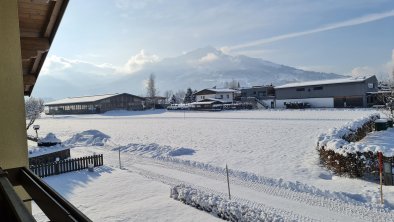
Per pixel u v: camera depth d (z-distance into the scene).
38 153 20.31
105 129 44.56
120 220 9.84
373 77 64.06
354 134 21.25
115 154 24.05
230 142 26.77
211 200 10.16
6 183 2.11
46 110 118.94
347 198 11.11
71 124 58.44
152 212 10.38
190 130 37.47
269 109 69.69
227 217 9.40
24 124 3.40
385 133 25.56
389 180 12.36
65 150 22.23
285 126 35.50
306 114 50.66
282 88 74.62
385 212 9.78
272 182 13.75
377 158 13.10
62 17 4.62
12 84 3.34
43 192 2.00
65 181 15.73
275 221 8.38
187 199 11.01
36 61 5.94
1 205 1.98
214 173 16.06
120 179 15.65
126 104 97.19
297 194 11.91
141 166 18.98
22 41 4.78
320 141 17.23
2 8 3.29
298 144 23.73
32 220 1.48
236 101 87.75
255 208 9.37
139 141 30.97
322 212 9.95
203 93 96.88
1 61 3.29
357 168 13.66
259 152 21.56
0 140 3.27
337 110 55.94
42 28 4.85
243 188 13.09
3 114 3.29
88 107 93.81
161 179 15.49
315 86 68.81
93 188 14.14
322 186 12.92
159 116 64.88
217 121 46.91
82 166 18.53
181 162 19.38
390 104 32.38
